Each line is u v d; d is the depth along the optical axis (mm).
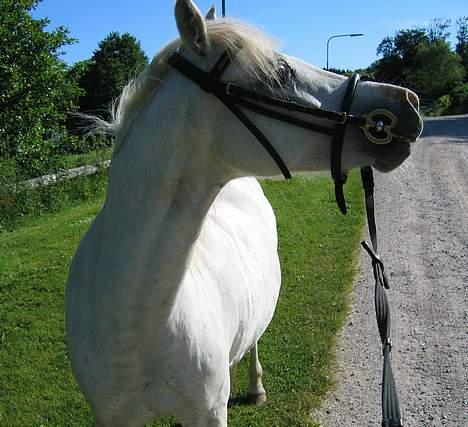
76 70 12656
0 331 4359
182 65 1445
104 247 1584
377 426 3178
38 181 10320
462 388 3580
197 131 1448
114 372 1667
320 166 1538
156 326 1601
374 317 4641
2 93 11508
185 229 1524
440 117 31688
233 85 1422
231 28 1430
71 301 1850
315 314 4617
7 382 3648
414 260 6184
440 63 35969
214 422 1894
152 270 1521
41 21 12016
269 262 2691
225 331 1962
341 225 7555
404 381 3684
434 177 11086
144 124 1481
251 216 2816
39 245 6691
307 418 3201
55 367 3844
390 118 1468
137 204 1494
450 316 4691
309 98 1466
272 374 3666
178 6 1354
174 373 1706
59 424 3223
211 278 1950
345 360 3961
